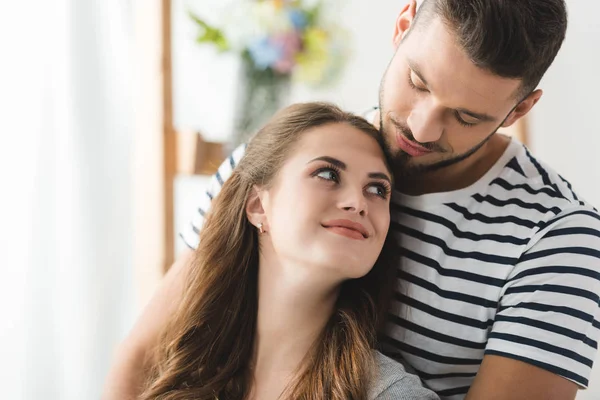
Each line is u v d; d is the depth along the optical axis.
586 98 1.77
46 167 1.53
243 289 0.90
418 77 0.76
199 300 0.91
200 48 1.61
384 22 1.69
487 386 0.81
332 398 0.79
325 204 0.79
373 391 0.79
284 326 0.85
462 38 0.72
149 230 1.22
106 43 1.58
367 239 0.80
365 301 0.88
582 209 0.86
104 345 1.59
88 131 1.56
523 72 0.75
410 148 0.83
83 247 1.56
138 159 1.24
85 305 1.57
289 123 0.87
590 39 1.76
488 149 0.92
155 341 1.01
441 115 0.77
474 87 0.74
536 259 0.84
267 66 1.52
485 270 0.87
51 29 1.53
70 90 1.54
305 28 1.54
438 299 0.89
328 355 0.82
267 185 0.86
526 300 0.83
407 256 0.91
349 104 1.65
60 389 1.55
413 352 0.91
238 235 0.91
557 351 0.79
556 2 0.77
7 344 1.49
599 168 1.77
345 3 1.63
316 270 0.79
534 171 0.91
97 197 1.57
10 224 1.49
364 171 0.82
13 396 1.50
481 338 0.88
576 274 0.81
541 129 1.76
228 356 0.90
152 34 1.23
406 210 0.92
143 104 1.24
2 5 1.48
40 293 1.52
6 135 1.48
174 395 0.87
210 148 1.23
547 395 0.79
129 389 0.99
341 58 1.60
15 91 1.49
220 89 1.61
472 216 0.89
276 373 0.85
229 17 1.52
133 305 1.60
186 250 1.05
